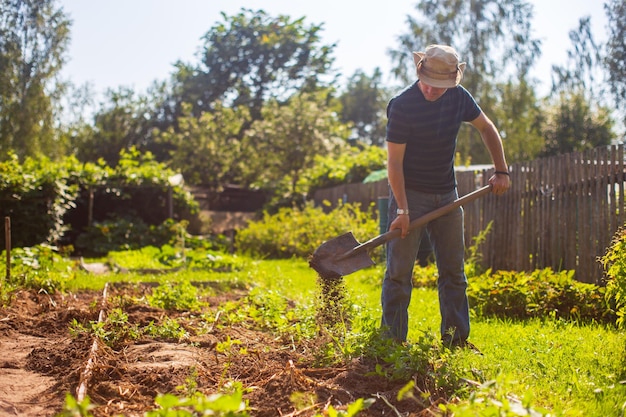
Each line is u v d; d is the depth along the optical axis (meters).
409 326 6.32
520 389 3.94
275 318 6.53
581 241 8.30
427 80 4.94
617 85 24.14
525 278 7.60
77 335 5.73
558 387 4.14
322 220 17.50
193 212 21.95
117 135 42.16
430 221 5.39
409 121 5.07
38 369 4.82
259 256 17.83
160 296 7.69
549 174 9.07
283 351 5.17
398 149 5.10
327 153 32.88
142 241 19.14
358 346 4.64
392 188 5.12
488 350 5.29
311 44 47.66
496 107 32.28
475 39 32.44
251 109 46.44
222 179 35.66
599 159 8.00
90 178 19.88
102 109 43.03
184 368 4.57
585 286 7.11
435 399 3.88
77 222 20.39
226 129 35.97
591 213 8.10
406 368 4.15
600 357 4.89
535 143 31.89
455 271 5.34
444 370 4.09
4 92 31.95
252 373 4.51
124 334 5.80
